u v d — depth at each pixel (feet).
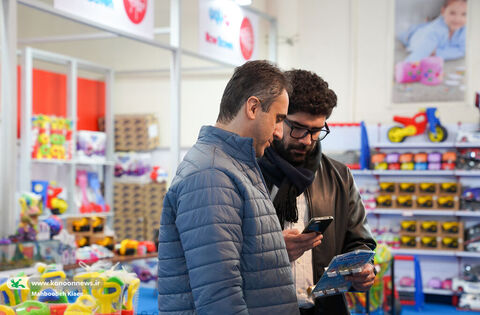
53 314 6.52
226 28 21.66
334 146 26.76
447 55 27.58
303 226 7.59
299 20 30.25
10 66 12.37
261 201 5.60
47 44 31.89
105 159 25.63
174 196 5.50
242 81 5.68
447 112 27.50
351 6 29.32
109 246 17.38
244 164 5.66
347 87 29.32
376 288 17.30
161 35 31.94
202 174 5.35
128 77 31.94
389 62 28.53
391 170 25.77
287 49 30.22
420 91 28.02
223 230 5.20
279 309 5.54
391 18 28.53
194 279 5.18
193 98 31.17
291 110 7.06
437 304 25.66
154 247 17.93
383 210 25.70
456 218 26.04
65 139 22.63
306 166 7.52
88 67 25.58
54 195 19.60
